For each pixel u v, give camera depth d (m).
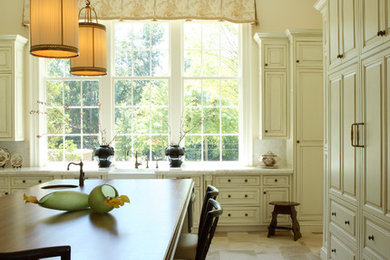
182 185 3.46
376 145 2.62
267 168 5.50
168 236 1.80
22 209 2.44
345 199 3.21
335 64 3.43
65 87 6.09
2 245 1.66
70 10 2.62
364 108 2.81
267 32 5.94
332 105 3.53
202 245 2.14
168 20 6.00
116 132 6.07
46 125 6.08
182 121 6.03
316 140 5.39
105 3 5.76
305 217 5.38
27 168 5.68
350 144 3.08
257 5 5.94
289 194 5.39
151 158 6.08
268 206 5.39
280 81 5.53
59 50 2.57
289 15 5.95
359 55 2.89
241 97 6.03
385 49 2.47
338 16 3.35
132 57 6.09
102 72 3.28
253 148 5.90
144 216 2.22
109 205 2.23
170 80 6.02
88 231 1.89
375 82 2.62
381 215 2.55
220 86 6.08
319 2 4.00
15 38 5.56
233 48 6.10
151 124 6.07
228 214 5.38
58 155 6.09
